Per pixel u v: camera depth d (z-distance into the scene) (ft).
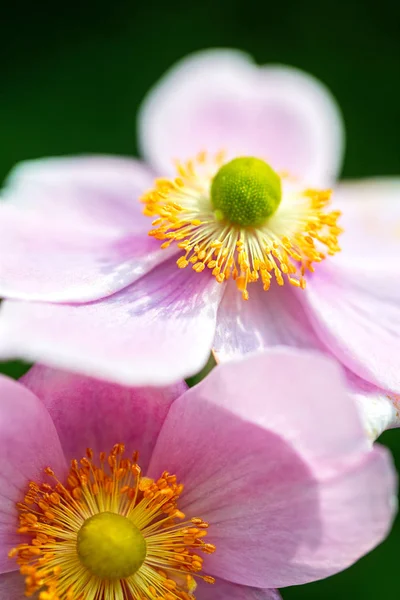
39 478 0.72
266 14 1.30
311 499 0.71
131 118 1.25
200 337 0.75
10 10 1.34
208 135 0.91
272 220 0.81
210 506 0.73
